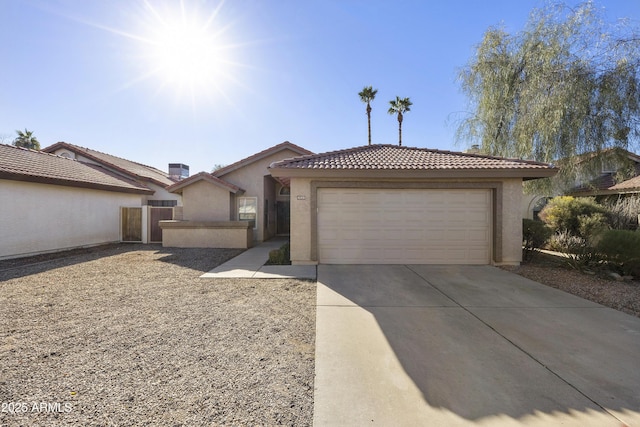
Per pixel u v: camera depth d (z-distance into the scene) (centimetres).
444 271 932
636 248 803
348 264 1035
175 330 491
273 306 613
